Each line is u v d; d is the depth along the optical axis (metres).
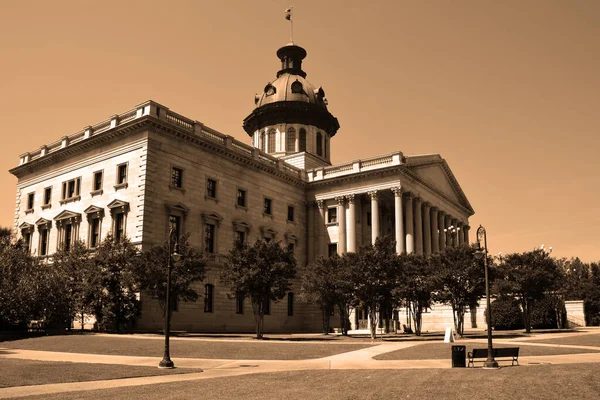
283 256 45.94
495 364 23.55
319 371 22.94
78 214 52.91
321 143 79.44
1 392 17.55
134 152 49.22
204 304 51.59
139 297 44.94
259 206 61.81
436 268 45.84
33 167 60.94
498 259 51.16
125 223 48.06
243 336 45.56
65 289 42.97
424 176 71.56
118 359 27.94
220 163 56.78
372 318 42.62
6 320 40.00
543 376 19.64
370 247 44.06
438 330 59.38
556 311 57.25
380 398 15.61
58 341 35.06
